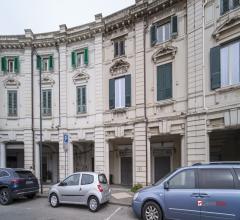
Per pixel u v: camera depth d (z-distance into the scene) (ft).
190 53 58.29
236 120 48.52
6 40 87.56
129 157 80.18
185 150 59.47
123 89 73.87
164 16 65.26
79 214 44.11
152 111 67.00
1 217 42.42
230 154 60.44
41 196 61.62
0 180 54.65
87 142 85.10
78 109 82.17
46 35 87.71
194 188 34.37
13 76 88.53
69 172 82.07
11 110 88.28
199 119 55.31
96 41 79.46
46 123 86.12
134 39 71.92
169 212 35.58
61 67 84.99
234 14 49.37
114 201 52.70
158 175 73.00
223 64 51.85
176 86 62.03
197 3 57.00
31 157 86.22
